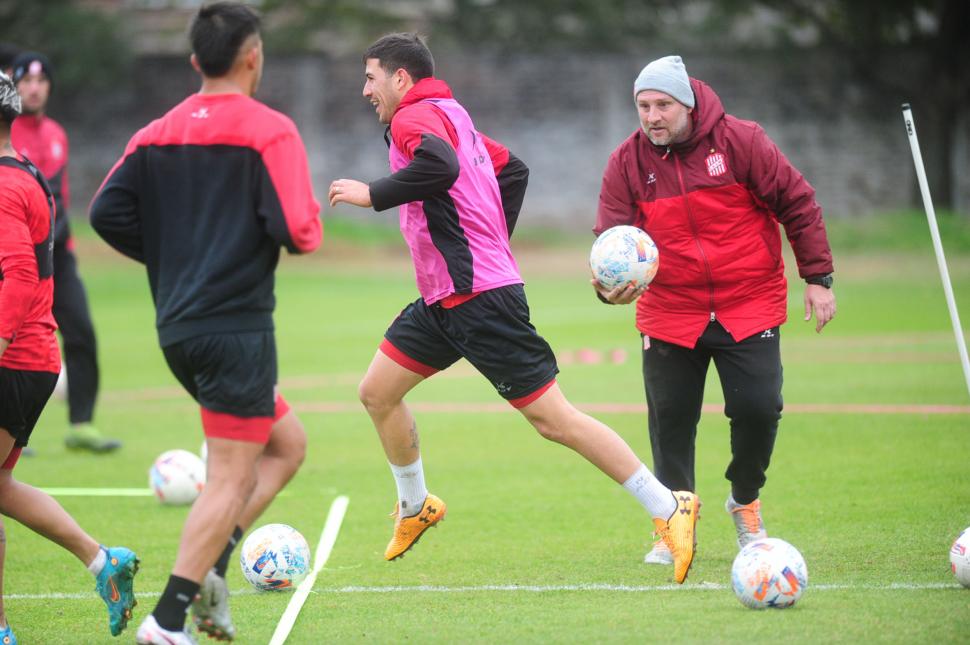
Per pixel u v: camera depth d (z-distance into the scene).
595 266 20.25
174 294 15.79
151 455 34.66
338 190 17.80
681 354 21.30
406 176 17.67
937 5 119.69
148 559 23.08
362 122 124.19
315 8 128.00
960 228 105.06
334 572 21.75
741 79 125.75
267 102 123.75
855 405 38.66
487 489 29.09
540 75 125.06
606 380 46.56
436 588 20.33
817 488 27.56
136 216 16.25
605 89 125.19
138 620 19.00
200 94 16.22
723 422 37.31
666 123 20.22
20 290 16.58
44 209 17.45
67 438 35.03
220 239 15.61
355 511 27.09
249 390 15.77
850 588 19.06
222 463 15.88
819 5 125.88
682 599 18.83
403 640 17.02
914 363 48.25
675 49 126.19
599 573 21.09
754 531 21.94
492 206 19.39
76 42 117.75
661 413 21.52
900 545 22.09
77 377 34.91
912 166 123.69
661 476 21.77
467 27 131.25
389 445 20.47
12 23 119.00
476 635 17.11
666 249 20.89
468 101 125.19
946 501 25.67
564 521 25.61
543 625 17.48
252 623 18.31
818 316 20.84
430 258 19.06
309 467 32.38
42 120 33.16
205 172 15.70
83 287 34.88
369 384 20.17
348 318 72.00
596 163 125.56
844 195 125.38
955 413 36.62
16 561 23.20
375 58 19.31
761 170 20.47
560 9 130.12
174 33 128.88
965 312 66.62
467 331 19.08
